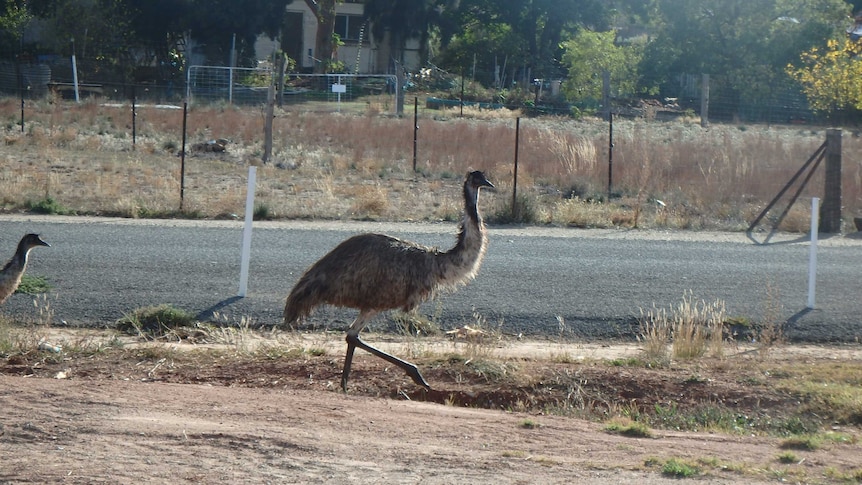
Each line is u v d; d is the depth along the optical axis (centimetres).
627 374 993
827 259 1697
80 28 5750
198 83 5791
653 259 1652
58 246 1606
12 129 3462
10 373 943
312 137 3509
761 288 1451
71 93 5303
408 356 1051
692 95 5409
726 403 941
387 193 2342
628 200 2330
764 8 5181
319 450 664
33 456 625
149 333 1144
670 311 1304
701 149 3000
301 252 1620
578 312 1291
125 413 742
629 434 791
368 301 939
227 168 2731
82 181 2384
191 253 1584
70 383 843
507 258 1619
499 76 7081
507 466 647
